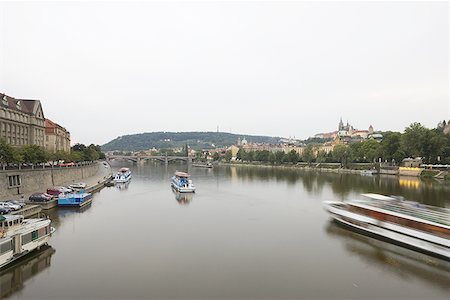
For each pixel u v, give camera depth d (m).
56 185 106.31
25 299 32.22
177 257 43.62
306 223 63.41
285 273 38.84
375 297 33.38
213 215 70.88
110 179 148.12
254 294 33.50
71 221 63.62
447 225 44.53
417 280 37.41
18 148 105.94
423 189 112.56
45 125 167.62
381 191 108.44
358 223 57.59
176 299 32.34
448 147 176.25
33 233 43.41
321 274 38.72
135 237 52.62
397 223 51.03
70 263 41.16
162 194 105.00
